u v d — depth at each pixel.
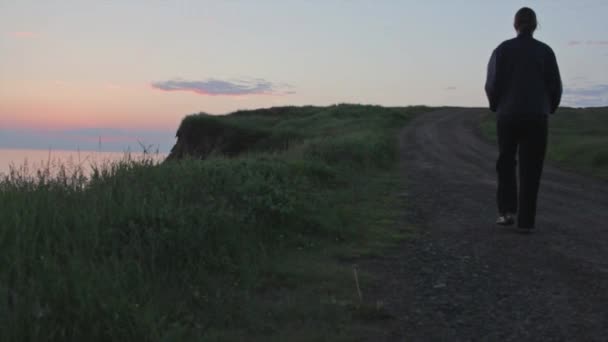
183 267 4.18
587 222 7.00
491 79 5.98
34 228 4.05
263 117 61.50
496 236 6.06
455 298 4.05
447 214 7.55
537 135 5.95
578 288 4.25
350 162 12.95
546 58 5.86
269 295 4.02
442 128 38.69
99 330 2.99
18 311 2.93
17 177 5.39
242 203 5.94
